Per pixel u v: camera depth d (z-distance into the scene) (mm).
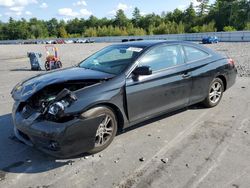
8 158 4402
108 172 3943
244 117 5844
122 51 5328
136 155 4383
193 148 4547
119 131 4859
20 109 4531
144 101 4906
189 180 3688
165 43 5449
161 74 5133
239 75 10234
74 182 3740
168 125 5508
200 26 90812
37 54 15023
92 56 5871
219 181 3645
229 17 93500
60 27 136750
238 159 4160
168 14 119500
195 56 5938
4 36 136125
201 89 5992
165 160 4180
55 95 4445
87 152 4375
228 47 26688
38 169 4078
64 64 16875
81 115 4055
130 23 121375
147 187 3578
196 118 5832
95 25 134625
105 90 4371
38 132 4016
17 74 13195
